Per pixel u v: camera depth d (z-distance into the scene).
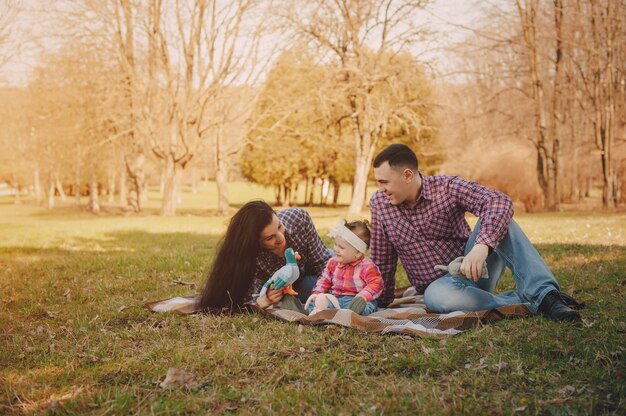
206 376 2.78
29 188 61.38
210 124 25.83
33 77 26.25
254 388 2.58
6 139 40.81
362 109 25.22
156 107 25.77
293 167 39.50
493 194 3.72
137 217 25.05
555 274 5.47
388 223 4.12
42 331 3.78
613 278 5.08
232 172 46.03
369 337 3.39
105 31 24.20
